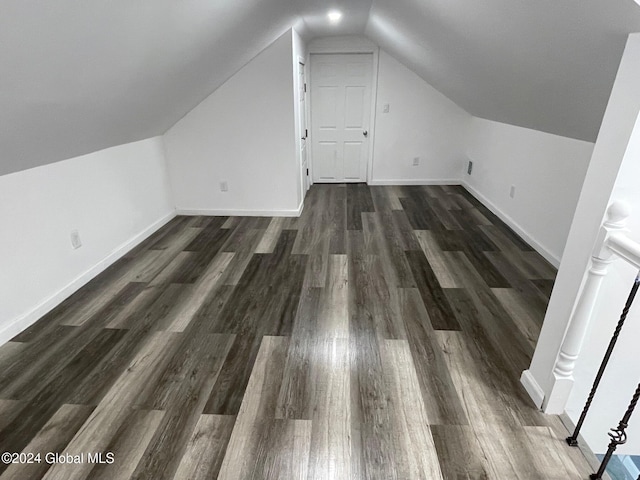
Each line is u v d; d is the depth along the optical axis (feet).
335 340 6.83
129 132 9.91
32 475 4.47
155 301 8.17
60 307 7.94
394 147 17.17
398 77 15.96
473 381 5.87
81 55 4.90
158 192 12.62
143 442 4.89
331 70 16.19
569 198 8.94
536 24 5.04
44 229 7.72
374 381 5.87
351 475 4.46
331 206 14.73
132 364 6.27
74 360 6.38
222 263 9.97
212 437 4.95
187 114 12.51
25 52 4.04
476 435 4.96
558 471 4.52
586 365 5.28
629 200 4.08
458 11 6.63
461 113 16.46
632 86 3.76
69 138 7.36
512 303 7.97
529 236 10.98
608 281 4.74
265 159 13.00
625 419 4.22
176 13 5.71
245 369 6.15
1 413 5.33
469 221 12.97
